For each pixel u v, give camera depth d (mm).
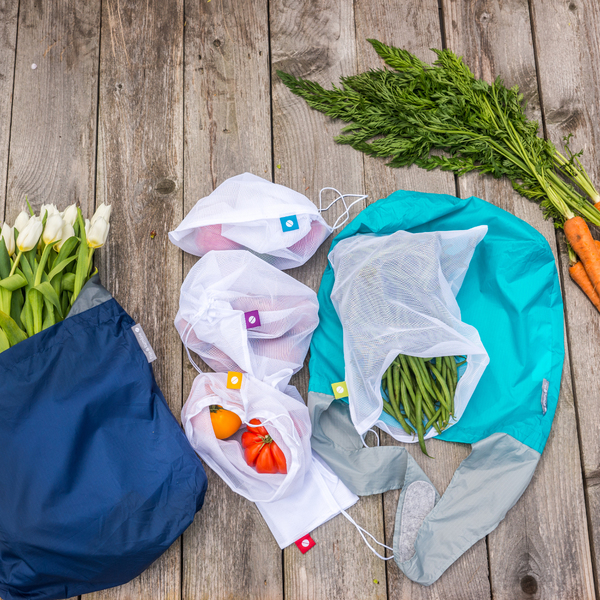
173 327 1139
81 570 925
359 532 1068
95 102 1218
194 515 1011
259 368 1064
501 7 1288
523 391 1091
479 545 1068
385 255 1047
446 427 1079
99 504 924
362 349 1031
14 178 1188
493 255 1135
